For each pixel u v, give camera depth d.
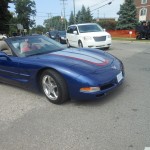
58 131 3.35
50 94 4.40
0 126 3.65
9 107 4.40
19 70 4.80
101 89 3.91
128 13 43.31
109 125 3.38
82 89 3.89
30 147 3.01
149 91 4.65
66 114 3.88
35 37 5.59
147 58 8.88
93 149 2.84
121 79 4.42
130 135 3.07
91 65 4.18
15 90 5.40
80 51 5.04
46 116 3.87
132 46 14.82
